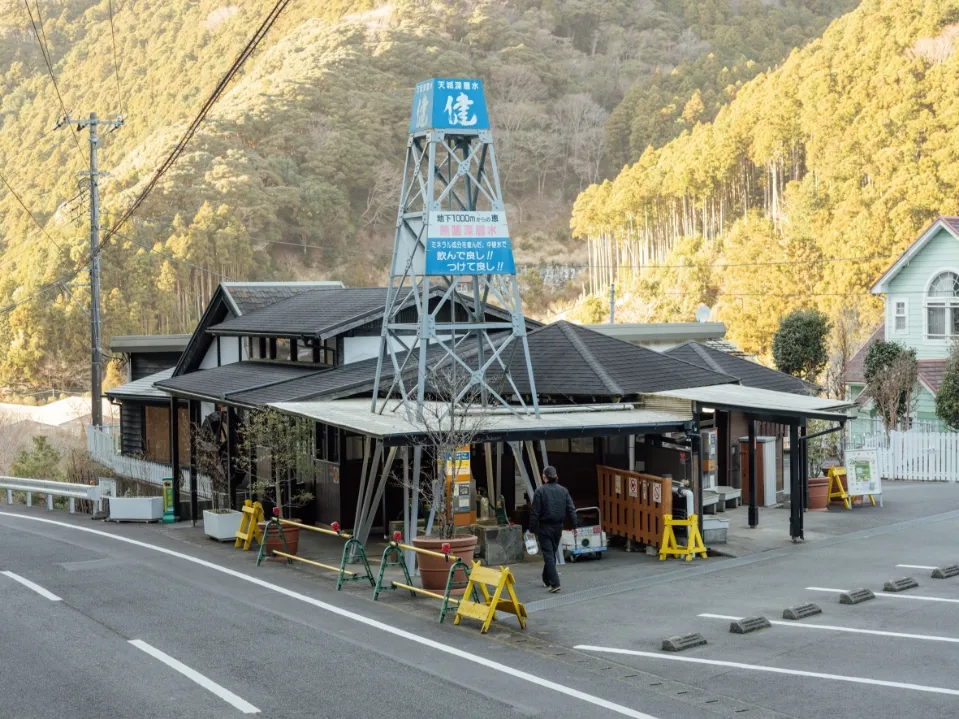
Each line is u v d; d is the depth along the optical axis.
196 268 131.75
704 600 15.18
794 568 17.44
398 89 179.62
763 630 13.30
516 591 16.16
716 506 23.50
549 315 142.00
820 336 37.38
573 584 16.61
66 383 110.19
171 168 147.75
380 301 25.34
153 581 17.28
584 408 19.78
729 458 24.95
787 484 26.38
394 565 18.70
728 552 18.98
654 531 18.92
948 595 15.02
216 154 156.50
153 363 39.50
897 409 34.91
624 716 10.11
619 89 192.38
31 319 110.75
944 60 103.12
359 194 165.25
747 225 111.69
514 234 169.88
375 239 160.75
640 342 39.22
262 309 29.52
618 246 144.88
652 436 20.86
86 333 111.06
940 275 37.97
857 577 16.50
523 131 180.50
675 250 120.38
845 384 37.62
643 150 168.38
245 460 22.39
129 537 22.61
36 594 16.22
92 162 38.19
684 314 106.50
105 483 27.38
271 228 146.25
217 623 14.17
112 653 12.62
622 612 14.58
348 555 18.91
